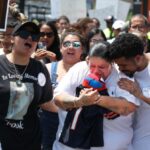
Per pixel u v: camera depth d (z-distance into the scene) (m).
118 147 6.07
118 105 5.78
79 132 6.03
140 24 9.71
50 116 7.69
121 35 5.72
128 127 6.15
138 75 6.07
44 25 9.63
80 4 15.58
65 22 14.12
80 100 5.84
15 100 5.97
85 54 7.75
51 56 7.77
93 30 9.54
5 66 6.01
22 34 5.97
